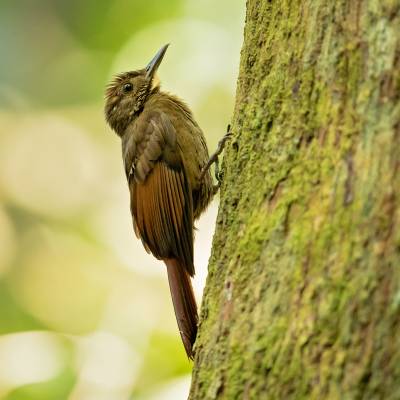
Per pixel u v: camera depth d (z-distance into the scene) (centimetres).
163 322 1539
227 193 715
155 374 1380
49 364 1401
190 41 1762
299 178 645
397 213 584
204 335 675
